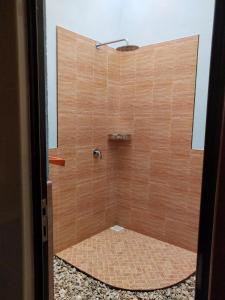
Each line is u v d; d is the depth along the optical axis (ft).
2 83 2.58
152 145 8.84
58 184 7.65
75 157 8.11
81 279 6.80
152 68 8.57
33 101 2.45
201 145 7.79
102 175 9.27
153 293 6.32
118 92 9.50
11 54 2.40
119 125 9.66
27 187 2.54
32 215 2.61
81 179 8.42
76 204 8.36
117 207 10.10
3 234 2.91
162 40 8.59
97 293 6.27
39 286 2.69
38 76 2.45
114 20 9.36
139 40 9.18
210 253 1.66
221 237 1.57
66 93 7.58
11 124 2.53
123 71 9.33
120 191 9.93
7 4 2.34
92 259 7.71
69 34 7.48
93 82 8.42
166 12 8.41
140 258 7.84
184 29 8.04
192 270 7.26
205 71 7.52
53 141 7.43
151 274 7.06
